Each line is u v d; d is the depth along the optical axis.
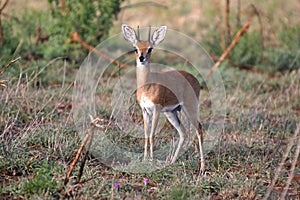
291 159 10.49
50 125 10.77
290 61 17.36
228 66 17.67
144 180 8.77
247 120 12.44
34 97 12.53
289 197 8.84
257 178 9.55
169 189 8.48
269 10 19.38
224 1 21.88
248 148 10.83
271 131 11.95
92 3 16.50
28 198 7.99
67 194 8.04
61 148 9.89
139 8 22.38
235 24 19.30
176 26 20.92
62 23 16.38
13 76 13.13
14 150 9.38
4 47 15.44
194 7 23.25
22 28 16.91
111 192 8.24
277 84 15.86
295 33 18.42
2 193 8.16
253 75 16.55
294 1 20.23
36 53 16.33
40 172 8.30
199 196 8.38
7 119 10.80
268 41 19.25
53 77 14.65
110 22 16.80
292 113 13.25
